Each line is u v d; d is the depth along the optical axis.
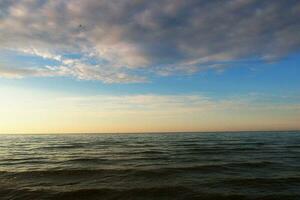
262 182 20.12
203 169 26.08
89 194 16.94
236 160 33.03
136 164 30.19
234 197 16.28
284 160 32.69
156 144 73.44
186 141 88.81
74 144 77.31
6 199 16.33
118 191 17.50
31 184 20.03
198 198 16.19
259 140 88.38
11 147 66.12
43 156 42.16
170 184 19.55
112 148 59.06
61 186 19.22
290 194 16.80
